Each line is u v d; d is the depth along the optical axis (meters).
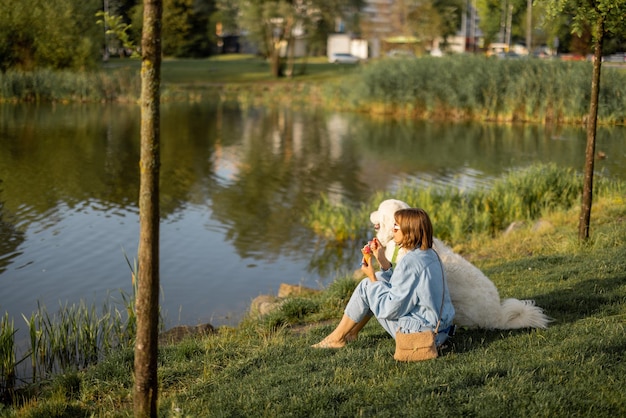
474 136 28.02
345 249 13.67
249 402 4.81
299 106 40.81
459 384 4.67
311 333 6.68
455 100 33.50
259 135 29.38
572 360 4.95
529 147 24.59
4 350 7.34
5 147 24.41
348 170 21.67
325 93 40.91
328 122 33.69
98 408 5.45
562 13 9.41
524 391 4.49
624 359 4.93
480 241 12.48
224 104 41.72
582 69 30.08
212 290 11.18
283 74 56.12
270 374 5.29
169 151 25.08
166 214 16.28
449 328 5.43
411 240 5.20
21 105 37.06
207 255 13.10
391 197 15.34
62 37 41.69
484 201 14.61
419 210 5.21
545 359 5.01
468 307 5.76
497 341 5.51
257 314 8.98
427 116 34.75
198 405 4.97
